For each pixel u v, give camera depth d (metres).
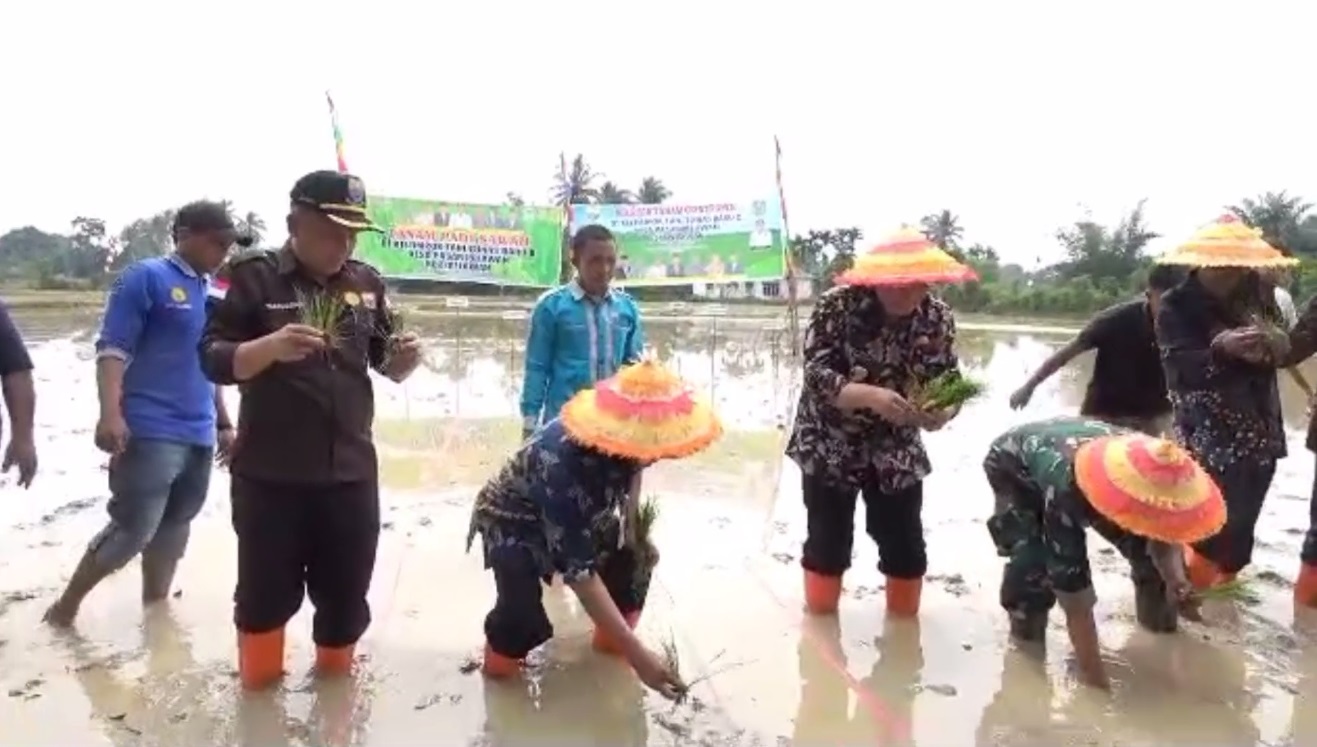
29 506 7.02
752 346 22.48
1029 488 4.64
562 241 15.04
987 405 12.41
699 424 3.74
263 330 3.88
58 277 55.91
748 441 10.17
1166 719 4.04
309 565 4.21
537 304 5.61
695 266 15.77
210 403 5.01
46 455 8.77
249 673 4.16
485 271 14.75
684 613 5.12
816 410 4.93
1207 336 5.16
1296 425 10.94
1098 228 53.44
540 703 4.14
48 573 5.59
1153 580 4.83
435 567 5.82
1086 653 4.32
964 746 3.81
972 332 29.47
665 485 8.08
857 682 4.36
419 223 14.46
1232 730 3.94
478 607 5.20
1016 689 4.30
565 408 3.83
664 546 6.29
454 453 9.38
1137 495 3.83
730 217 15.70
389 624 4.94
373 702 4.11
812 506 5.02
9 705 3.99
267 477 3.95
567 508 3.82
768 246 15.67
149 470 4.70
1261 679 4.41
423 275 14.51
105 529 4.79
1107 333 5.95
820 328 4.86
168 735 3.80
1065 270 53.12
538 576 4.25
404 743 3.79
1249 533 5.15
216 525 6.56
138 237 53.00
